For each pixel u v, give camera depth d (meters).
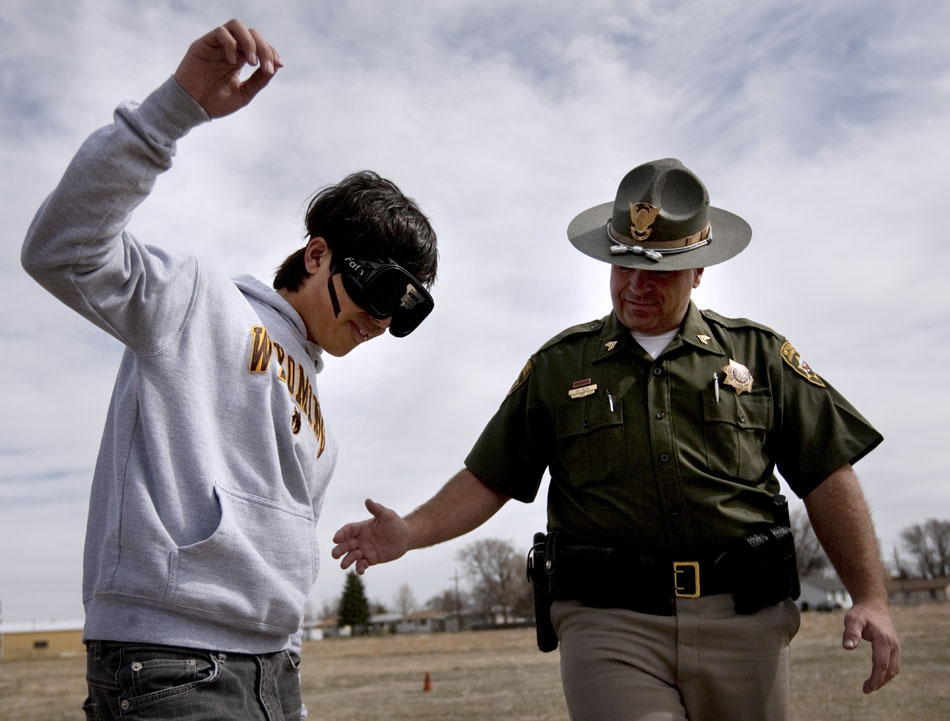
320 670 29.41
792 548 2.94
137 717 1.93
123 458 2.08
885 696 10.20
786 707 2.92
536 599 3.20
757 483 3.00
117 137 1.83
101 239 1.85
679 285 2.99
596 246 3.12
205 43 1.84
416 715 12.01
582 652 2.89
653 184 3.01
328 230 2.48
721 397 2.96
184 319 2.14
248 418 2.22
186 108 1.88
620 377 3.02
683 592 2.87
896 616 38.62
